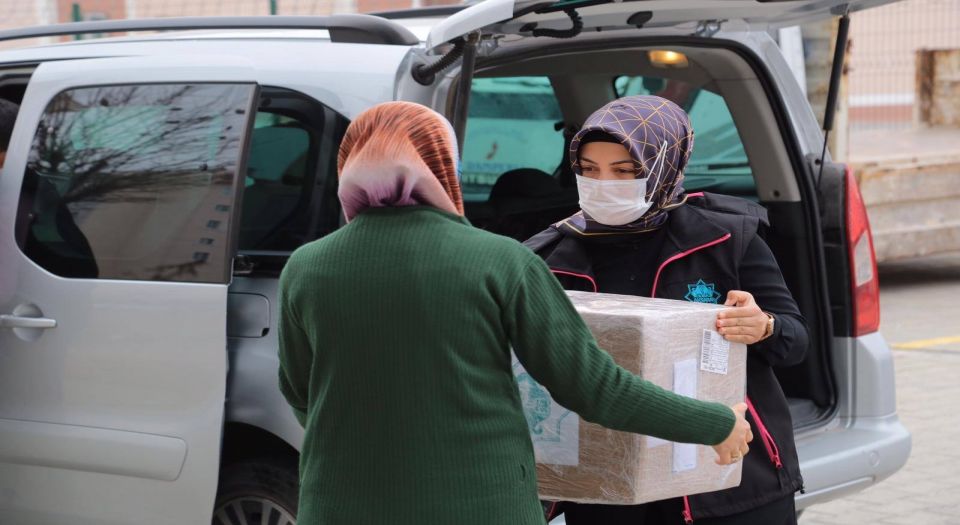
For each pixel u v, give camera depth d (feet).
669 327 12.19
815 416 20.15
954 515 24.58
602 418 11.04
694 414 11.21
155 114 18.30
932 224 52.01
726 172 22.84
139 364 17.60
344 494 10.84
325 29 18.12
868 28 67.67
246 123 17.44
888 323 45.03
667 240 13.82
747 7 17.52
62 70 19.40
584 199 13.53
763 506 13.38
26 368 18.49
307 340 11.39
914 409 32.76
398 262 10.70
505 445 10.84
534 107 27.12
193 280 17.33
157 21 19.97
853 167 49.96
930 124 67.05
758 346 13.44
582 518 13.82
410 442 10.64
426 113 11.27
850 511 24.97
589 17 17.06
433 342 10.57
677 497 13.23
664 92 24.89
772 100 20.42
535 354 10.89
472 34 15.15
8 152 19.38
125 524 17.99
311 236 17.28
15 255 18.80
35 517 18.78
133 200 18.16
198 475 17.17
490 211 24.62
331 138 17.11
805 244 20.38
